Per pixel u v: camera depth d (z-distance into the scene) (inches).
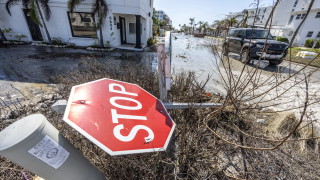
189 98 89.2
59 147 27.4
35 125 24.3
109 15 334.3
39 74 167.0
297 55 361.4
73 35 368.5
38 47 332.8
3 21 360.2
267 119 92.4
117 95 38.1
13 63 205.6
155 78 111.6
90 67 137.6
